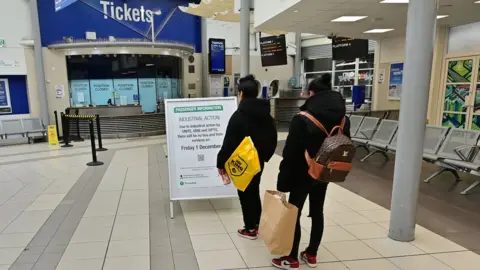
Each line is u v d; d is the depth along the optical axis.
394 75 9.64
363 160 6.41
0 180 5.52
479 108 7.17
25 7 10.55
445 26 7.80
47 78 10.96
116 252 2.99
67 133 9.02
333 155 2.23
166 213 3.92
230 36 15.02
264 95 14.84
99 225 3.59
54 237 3.32
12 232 3.45
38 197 4.58
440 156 4.84
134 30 12.45
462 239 3.14
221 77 14.94
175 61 13.58
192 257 2.88
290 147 2.36
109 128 10.36
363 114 8.76
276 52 12.33
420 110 2.88
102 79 12.08
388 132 6.13
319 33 8.81
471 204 4.02
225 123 3.78
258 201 3.20
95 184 5.19
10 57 10.48
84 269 2.71
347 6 5.72
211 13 11.03
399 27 7.83
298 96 14.62
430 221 3.54
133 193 4.71
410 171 2.99
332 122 2.34
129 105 11.19
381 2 5.44
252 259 2.83
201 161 3.77
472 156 4.41
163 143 9.23
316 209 2.61
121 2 12.09
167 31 13.32
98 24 11.79
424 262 2.74
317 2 5.39
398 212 3.09
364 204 4.10
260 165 3.05
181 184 3.76
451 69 7.79
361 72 14.71
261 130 3.00
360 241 3.12
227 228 3.47
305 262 2.75
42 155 7.70
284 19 6.86
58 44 10.65
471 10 6.11
